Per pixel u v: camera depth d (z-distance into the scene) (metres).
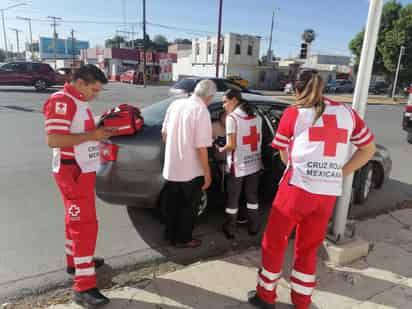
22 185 4.77
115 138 3.32
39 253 3.13
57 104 2.16
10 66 18.30
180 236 3.23
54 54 68.06
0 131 8.19
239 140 3.24
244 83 30.58
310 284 2.33
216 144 3.65
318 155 2.06
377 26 2.77
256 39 40.47
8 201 4.23
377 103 25.27
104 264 3.02
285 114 2.21
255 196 3.52
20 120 9.73
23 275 2.80
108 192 3.36
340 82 40.47
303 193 2.10
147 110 4.02
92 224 2.38
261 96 4.39
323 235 2.25
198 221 3.94
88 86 2.25
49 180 5.03
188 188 2.95
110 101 16.03
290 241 3.53
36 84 18.77
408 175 6.26
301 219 2.22
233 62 39.91
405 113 8.88
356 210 4.51
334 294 2.67
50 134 2.16
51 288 2.66
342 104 2.14
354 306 2.54
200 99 2.81
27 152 6.45
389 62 32.44
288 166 2.21
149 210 4.14
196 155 2.89
